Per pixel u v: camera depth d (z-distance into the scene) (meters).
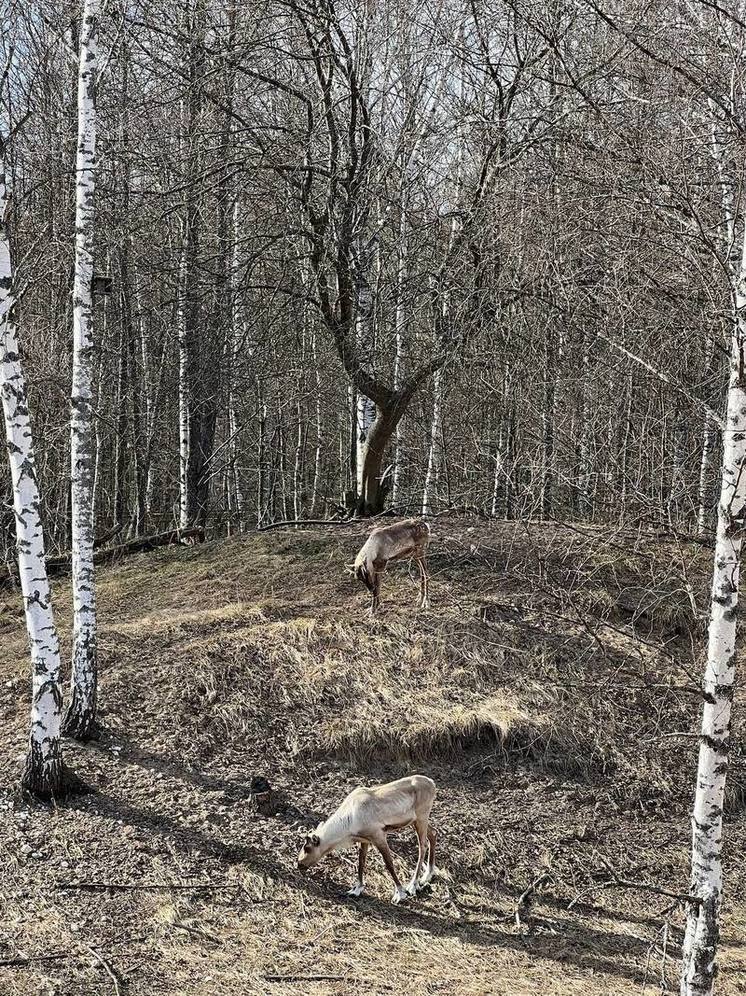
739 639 12.75
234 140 14.93
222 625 12.39
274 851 8.94
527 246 10.83
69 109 18.55
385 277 17.28
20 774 9.48
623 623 12.41
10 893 7.89
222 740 10.42
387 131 16.11
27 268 17.27
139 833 8.87
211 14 14.80
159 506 27.92
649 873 9.49
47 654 9.07
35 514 8.88
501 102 14.12
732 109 6.26
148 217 17.20
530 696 11.27
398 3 15.30
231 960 7.32
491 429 21.20
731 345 6.14
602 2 7.78
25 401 8.65
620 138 6.91
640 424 9.56
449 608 12.47
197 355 18.56
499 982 7.40
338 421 28.09
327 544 15.13
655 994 7.49
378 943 7.89
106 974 6.93
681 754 10.86
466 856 9.35
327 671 11.37
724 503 6.14
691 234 6.20
